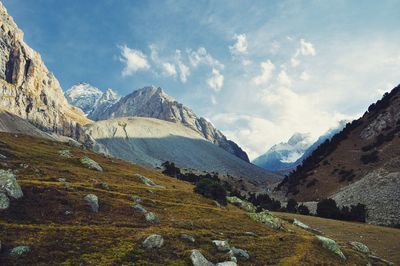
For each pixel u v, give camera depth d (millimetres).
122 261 39281
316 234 92125
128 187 82438
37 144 117250
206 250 48219
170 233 50750
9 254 35594
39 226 44000
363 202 152125
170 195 89062
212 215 75188
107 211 57281
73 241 41844
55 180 69000
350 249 74312
